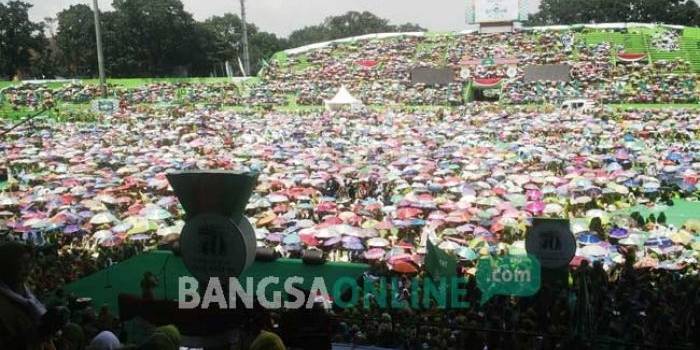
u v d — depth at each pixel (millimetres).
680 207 39500
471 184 38625
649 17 156875
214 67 143375
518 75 101500
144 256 26172
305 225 30656
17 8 124688
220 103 97750
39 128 71562
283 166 47156
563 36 114688
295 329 10523
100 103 86438
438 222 31328
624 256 25281
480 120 72375
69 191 39312
